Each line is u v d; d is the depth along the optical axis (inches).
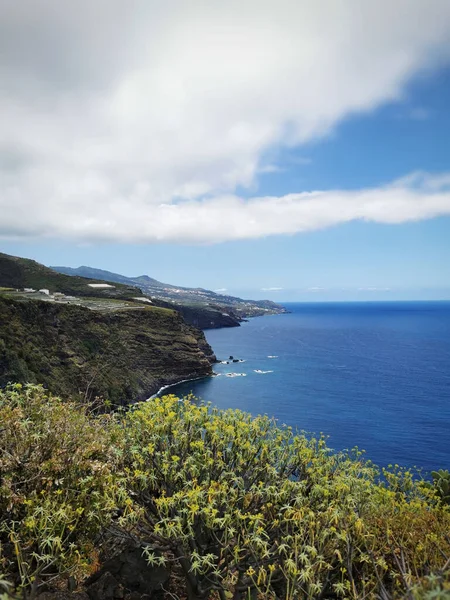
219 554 155.9
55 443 166.6
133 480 171.6
